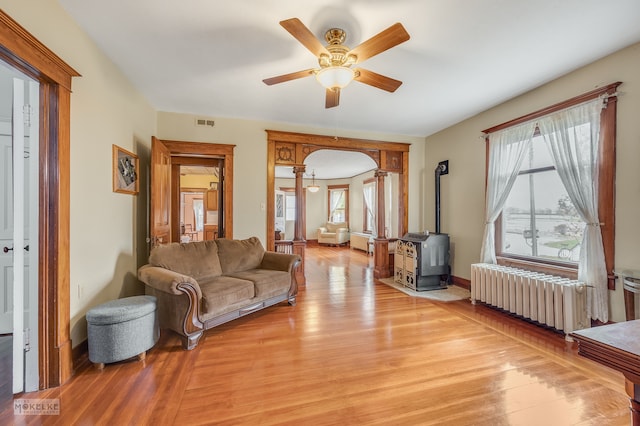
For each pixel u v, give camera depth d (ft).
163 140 13.34
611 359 2.82
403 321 10.25
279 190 32.63
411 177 17.56
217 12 6.70
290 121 14.90
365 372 6.91
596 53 8.43
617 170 8.36
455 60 8.79
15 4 5.24
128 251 10.14
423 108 12.93
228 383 6.44
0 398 5.83
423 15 6.74
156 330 7.97
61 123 6.36
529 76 9.84
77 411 5.47
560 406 5.66
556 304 8.89
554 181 10.57
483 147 13.38
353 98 11.76
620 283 8.26
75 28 7.00
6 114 8.86
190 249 10.84
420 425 5.16
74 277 6.93
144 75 9.80
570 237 10.05
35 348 6.09
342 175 32.60
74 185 6.94
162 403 5.73
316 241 35.68
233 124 14.35
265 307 10.93
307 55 8.59
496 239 12.78
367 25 7.11
